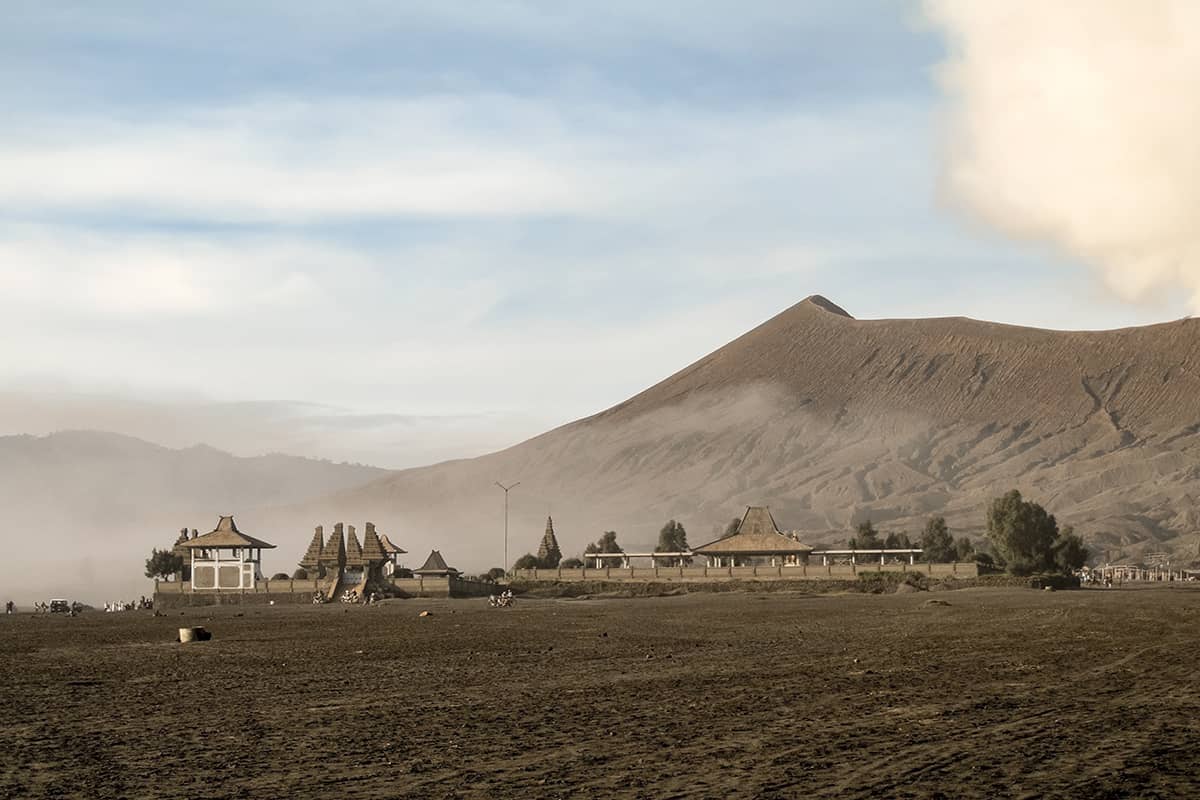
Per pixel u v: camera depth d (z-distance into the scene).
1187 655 54.16
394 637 80.62
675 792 25.48
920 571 186.75
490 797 25.41
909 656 56.47
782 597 164.50
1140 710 36.06
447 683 47.56
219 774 28.45
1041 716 35.03
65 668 58.53
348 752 30.95
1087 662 51.41
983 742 30.75
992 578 177.75
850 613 107.56
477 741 32.25
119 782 27.75
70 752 31.86
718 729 33.56
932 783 25.95
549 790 25.94
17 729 36.19
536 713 37.56
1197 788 25.39
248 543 199.50
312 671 54.31
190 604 198.12
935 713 35.88
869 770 27.34
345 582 192.75
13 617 161.62
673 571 196.62
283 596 194.62
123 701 43.12
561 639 75.44
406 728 34.88
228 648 72.25
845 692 41.66
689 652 62.38
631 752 30.12
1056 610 102.50
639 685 45.38
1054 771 27.08
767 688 43.47
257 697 43.66
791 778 26.62
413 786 26.62
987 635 70.81
